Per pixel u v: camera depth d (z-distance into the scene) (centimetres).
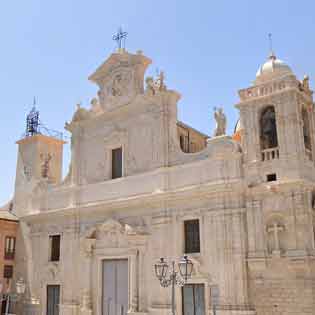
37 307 3959
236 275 2875
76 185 3962
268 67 3156
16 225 4438
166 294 3156
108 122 3888
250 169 2981
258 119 3050
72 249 3822
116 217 3600
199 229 3111
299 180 2741
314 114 3158
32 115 4928
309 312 2622
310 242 2681
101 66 3969
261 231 2845
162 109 3494
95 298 3575
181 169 3303
